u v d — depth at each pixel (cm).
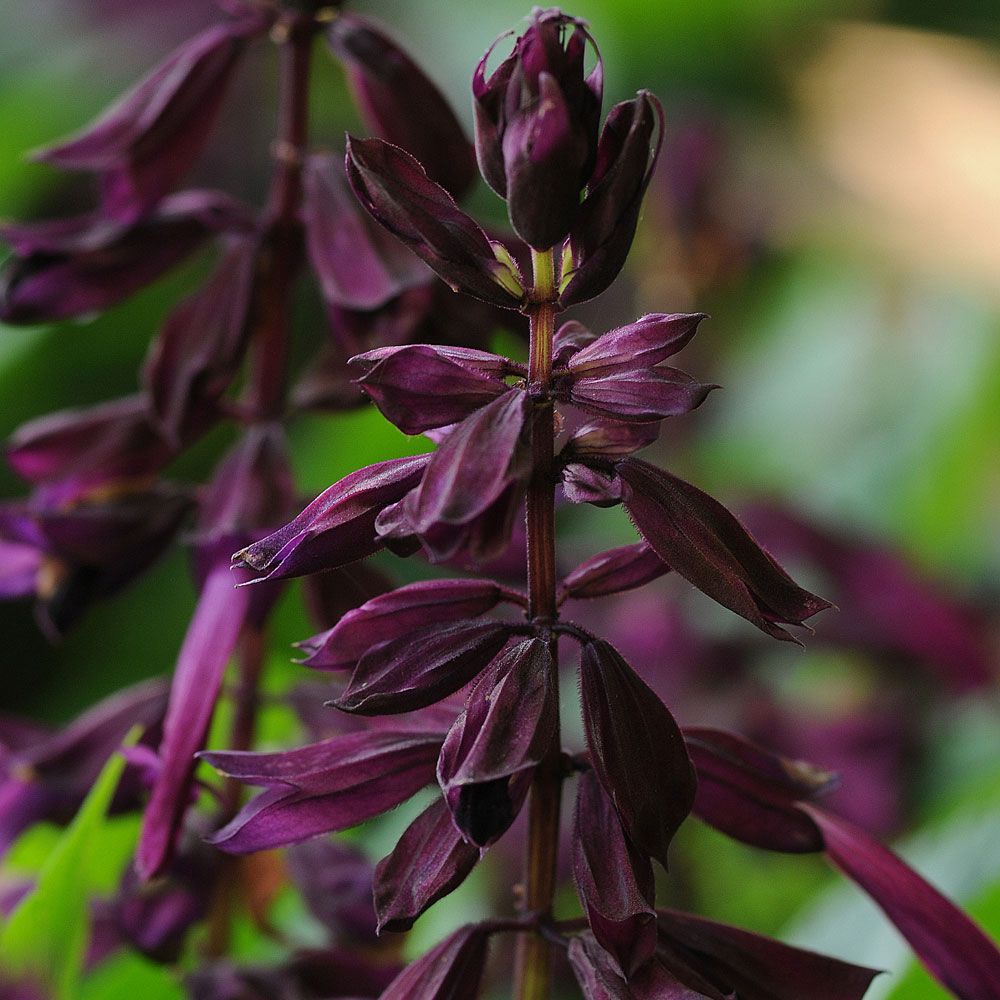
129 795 60
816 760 81
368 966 60
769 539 87
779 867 79
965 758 81
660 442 100
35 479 62
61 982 60
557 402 53
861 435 107
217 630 59
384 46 60
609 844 53
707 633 83
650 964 54
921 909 57
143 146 61
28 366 106
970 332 109
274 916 66
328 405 61
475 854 53
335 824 55
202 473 105
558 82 52
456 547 51
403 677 53
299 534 53
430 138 60
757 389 112
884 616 85
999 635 86
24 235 61
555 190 52
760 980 55
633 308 106
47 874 60
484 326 60
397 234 53
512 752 52
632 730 53
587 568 55
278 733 66
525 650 53
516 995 55
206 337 61
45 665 99
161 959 62
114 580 62
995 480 103
